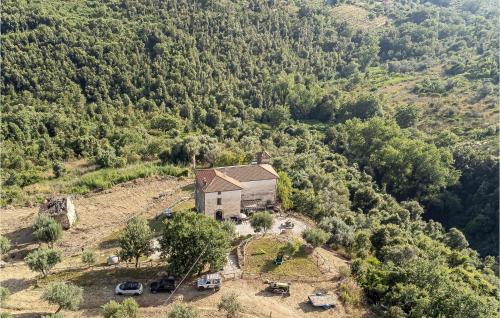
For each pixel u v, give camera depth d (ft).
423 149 462.60
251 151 400.06
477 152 469.57
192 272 201.05
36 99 494.18
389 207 378.32
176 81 587.68
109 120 489.67
